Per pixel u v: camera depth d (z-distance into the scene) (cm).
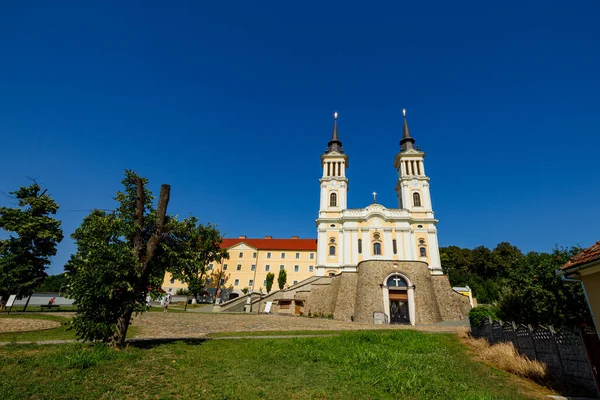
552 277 1443
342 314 4062
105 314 1231
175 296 5931
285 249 7875
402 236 6116
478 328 2019
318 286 4606
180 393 821
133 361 1063
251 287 7544
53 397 736
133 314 2786
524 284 1595
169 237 1520
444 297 4069
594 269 858
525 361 1315
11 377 835
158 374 962
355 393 889
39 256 3025
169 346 1342
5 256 2870
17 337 1503
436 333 2322
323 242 6325
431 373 1140
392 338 1961
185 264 1466
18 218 2977
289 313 4294
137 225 1387
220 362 1153
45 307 3809
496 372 1277
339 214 6650
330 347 1557
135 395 795
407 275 3847
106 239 1323
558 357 1196
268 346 1523
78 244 1315
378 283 3866
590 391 1039
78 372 913
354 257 6075
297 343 1639
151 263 1385
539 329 1325
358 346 1600
